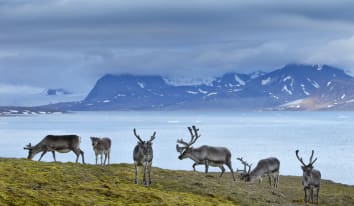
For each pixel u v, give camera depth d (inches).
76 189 1492.4
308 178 1888.5
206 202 1553.9
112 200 1413.6
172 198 1529.3
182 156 2261.3
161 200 1478.8
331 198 2070.6
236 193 1784.0
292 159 7381.9
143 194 1520.7
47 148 2213.3
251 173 2338.8
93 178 1707.7
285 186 2559.1
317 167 6407.5
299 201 1892.2
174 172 2085.4
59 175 1667.1
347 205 1963.6
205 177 2032.5
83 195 1419.8
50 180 1574.8
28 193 1332.4
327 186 2770.7
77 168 1855.3
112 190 1525.6
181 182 1847.9
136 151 1707.7
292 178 3139.8
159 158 7308.1
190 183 1843.0
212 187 1817.2
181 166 6205.7
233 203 1641.2
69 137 2223.2
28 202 1252.5
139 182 1765.5
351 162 7012.8
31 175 1605.6
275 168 2389.3
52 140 2213.3
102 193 1483.8
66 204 1293.1
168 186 1764.3
